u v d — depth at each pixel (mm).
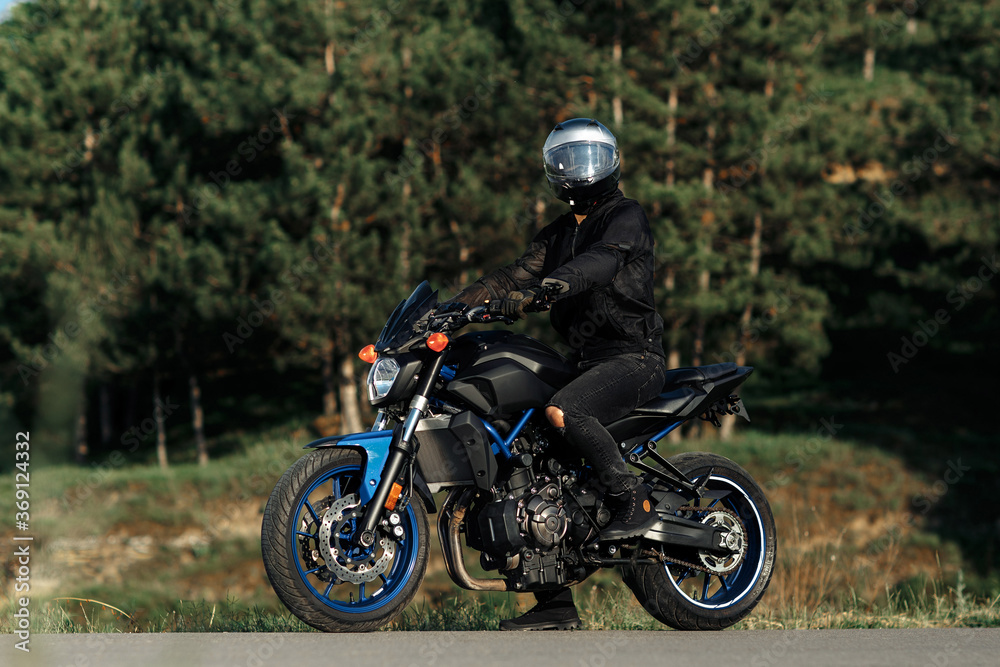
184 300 56156
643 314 9555
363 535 8344
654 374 9531
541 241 10266
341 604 8609
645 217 9672
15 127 56906
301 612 8312
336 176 50281
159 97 55219
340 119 50344
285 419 74125
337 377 63406
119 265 55844
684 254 49094
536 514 9055
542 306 8773
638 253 9445
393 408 9023
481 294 9984
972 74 58312
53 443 62219
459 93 50344
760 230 55469
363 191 50500
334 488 8914
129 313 57469
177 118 56094
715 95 51062
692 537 9836
